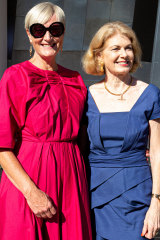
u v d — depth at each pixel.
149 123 1.99
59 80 1.99
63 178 1.86
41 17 1.89
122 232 1.91
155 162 1.96
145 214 1.93
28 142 1.86
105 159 1.99
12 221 1.79
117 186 1.94
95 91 2.12
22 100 1.83
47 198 1.77
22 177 1.76
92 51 2.11
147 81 4.74
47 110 1.85
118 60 1.99
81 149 2.11
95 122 2.02
